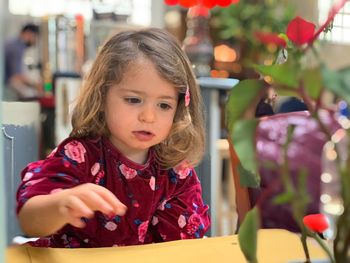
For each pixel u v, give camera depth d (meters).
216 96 1.65
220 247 0.79
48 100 2.60
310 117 0.50
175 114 0.97
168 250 0.77
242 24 3.70
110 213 0.63
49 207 0.67
